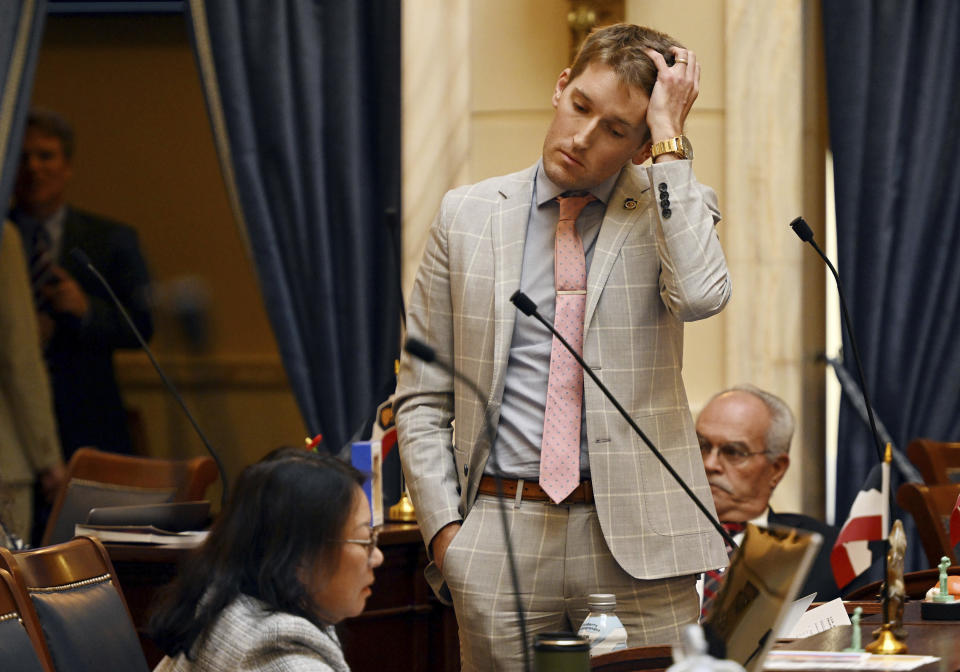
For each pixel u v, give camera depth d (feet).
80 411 63.05
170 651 21.24
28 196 63.05
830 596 41.63
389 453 50.37
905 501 40.27
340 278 52.42
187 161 76.95
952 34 52.34
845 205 52.19
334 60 52.34
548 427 27.68
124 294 64.44
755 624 17.85
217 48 52.31
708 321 52.90
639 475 27.50
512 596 27.40
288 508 21.04
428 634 43.73
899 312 52.03
